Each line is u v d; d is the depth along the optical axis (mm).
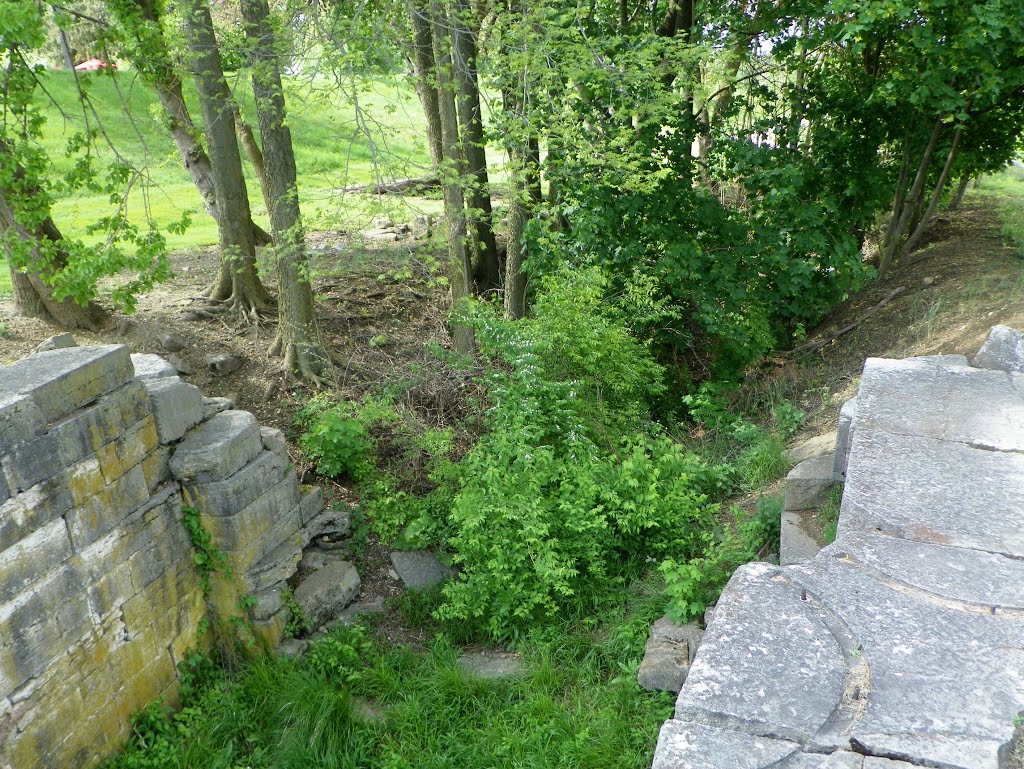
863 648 2496
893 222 11945
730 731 2203
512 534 6840
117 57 9055
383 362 10703
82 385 5180
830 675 2377
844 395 8961
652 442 8578
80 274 7254
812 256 11391
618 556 6984
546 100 9711
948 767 2051
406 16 10539
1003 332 5184
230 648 6570
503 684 5930
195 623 6312
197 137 10805
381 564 7797
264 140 8734
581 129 9953
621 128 10156
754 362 10812
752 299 10836
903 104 11039
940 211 15086
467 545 6926
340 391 9766
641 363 9398
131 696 5629
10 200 7453
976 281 10258
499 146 10141
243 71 8188
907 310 10344
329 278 12578
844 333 10742
